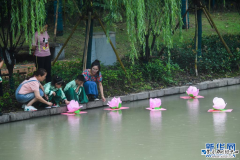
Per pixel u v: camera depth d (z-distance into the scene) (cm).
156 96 1178
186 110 948
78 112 959
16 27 1040
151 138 683
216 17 2525
